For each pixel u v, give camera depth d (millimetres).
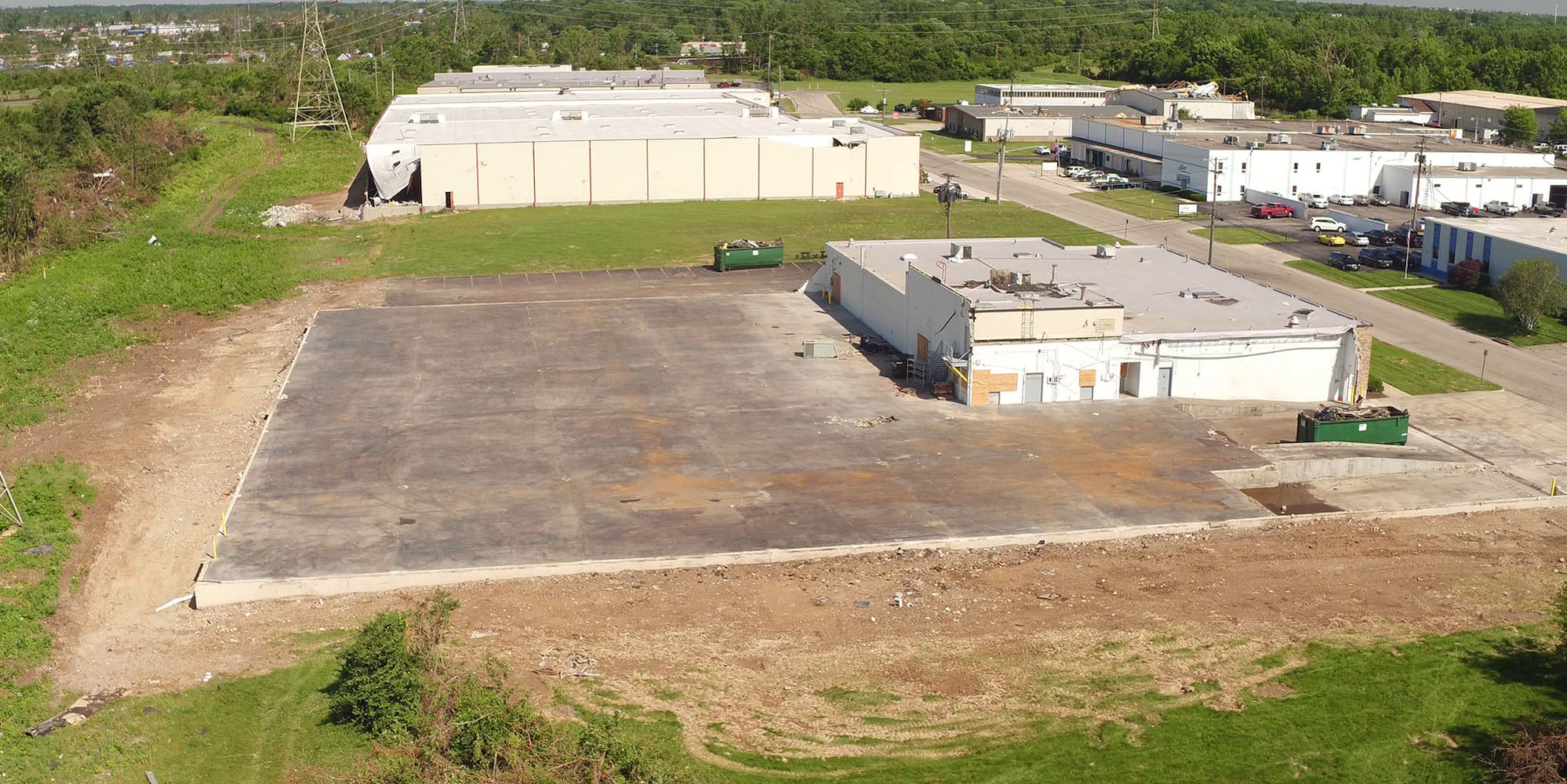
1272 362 60719
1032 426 56406
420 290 83688
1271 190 126188
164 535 45562
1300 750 32875
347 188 128000
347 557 42688
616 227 106688
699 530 45312
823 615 39562
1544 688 35844
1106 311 58906
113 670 36375
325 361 66062
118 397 61250
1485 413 61156
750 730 33438
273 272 88562
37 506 47031
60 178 110188
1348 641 38406
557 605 40000
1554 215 109938
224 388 62719
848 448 53625
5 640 37219
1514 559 44688
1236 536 46000
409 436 54750
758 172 122750
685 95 169000
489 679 35031
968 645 37844
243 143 152000
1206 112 172125
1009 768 31984
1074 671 36500
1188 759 32438
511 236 102562
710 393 61094
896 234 105188
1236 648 37938
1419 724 34125
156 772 31281
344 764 31531
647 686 35312
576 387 61750
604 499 48000
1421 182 117375
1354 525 47531
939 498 48469
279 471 50688
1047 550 44500
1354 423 55188
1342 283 87875
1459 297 83562
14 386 61688
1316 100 194500
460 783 29297
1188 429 56250
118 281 83500
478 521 45875
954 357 60469
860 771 31750
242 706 34281
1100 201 125438
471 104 152125
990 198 127188
